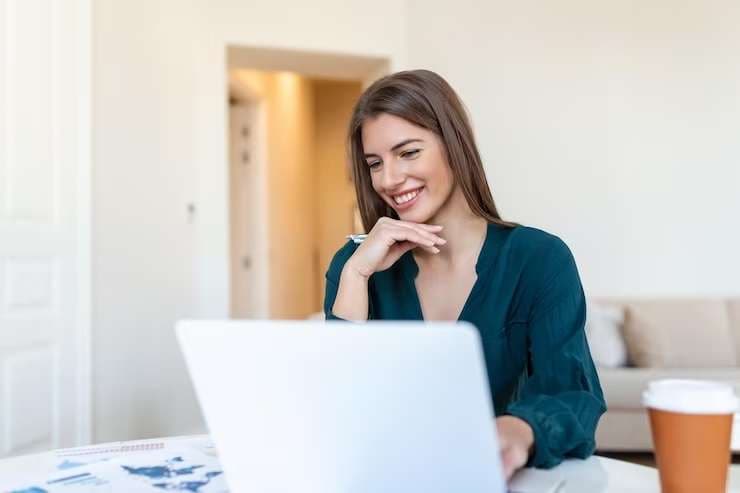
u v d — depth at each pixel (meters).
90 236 2.59
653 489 0.76
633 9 4.29
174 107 3.57
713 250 4.27
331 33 4.14
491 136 4.34
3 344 2.11
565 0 4.32
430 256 1.19
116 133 2.87
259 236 5.57
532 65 4.33
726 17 4.24
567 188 4.33
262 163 5.56
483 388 0.52
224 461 0.68
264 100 5.57
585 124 4.32
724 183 4.26
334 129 7.71
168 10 3.49
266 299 5.57
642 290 4.29
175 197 3.57
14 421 2.16
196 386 0.66
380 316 1.20
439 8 4.34
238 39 3.99
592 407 0.88
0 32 2.12
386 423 0.58
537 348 1.02
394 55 4.24
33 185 2.28
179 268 3.62
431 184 1.12
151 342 3.24
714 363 3.65
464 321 1.11
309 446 0.62
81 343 2.55
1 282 2.11
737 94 4.24
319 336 0.57
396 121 1.10
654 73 4.29
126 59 2.98
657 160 4.29
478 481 0.57
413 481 0.59
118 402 2.87
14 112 2.19
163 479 0.85
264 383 0.62
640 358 3.68
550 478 0.80
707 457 0.61
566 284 1.05
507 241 1.12
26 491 0.81
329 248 7.72
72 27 2.51
